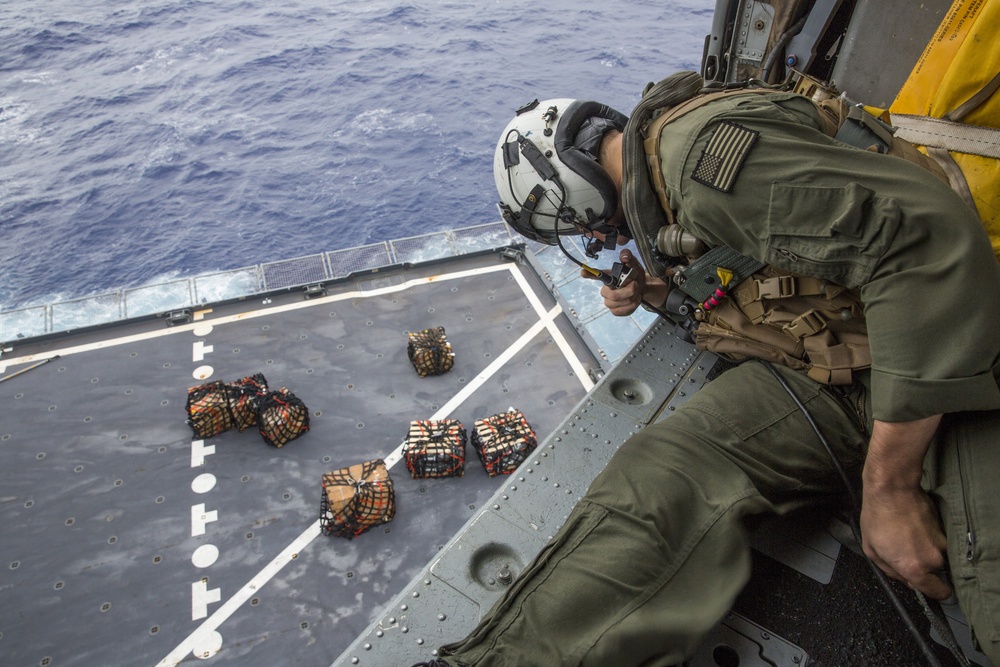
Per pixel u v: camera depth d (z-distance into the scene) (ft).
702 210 8.18
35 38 203.00
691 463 9.21
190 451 50.47
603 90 186.09
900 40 12.39
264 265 76.69
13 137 162.81
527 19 223.51
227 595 43.01
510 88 183.32
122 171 151.74
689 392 12.98
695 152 8.18
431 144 161.27
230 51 198.08
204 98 176.65
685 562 8.42
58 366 55.88
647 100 9.20
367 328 60.23
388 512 46.21
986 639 7.23
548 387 56.13
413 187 148.66
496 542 10.65
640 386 13.26
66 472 48.96
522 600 8.30
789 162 7.53
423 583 10.16
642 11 234.17
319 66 190.90
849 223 7.19
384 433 52.29
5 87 181.88
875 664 8.54
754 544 9.81
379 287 63.93
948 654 8.52
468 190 148.46
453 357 56.80
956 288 6.91
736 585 8.31
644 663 7.89
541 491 11.37
